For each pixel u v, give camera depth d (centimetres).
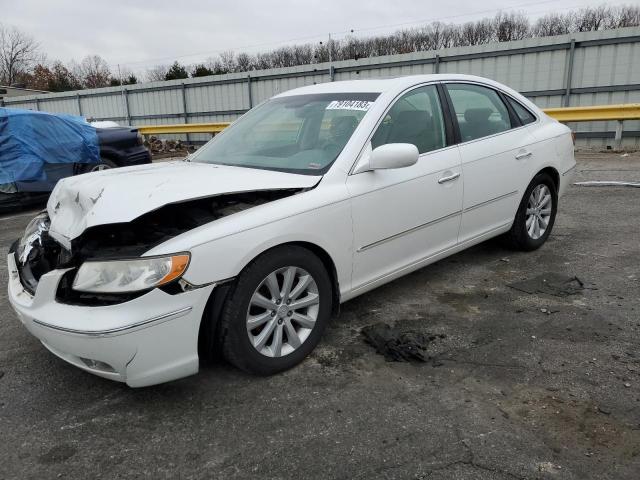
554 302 382
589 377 284
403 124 362
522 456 226
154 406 273
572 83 1216
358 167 326
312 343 311
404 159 313
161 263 246
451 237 398
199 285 253
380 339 329
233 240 264
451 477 216
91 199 277
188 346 257
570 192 754
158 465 230
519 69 1271
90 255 263
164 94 1983
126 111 2123
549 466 220
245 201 306
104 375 254
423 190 361
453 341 330
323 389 282
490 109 439
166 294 246
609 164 980
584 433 239
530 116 479
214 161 376
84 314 245
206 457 234
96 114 2242
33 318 260
